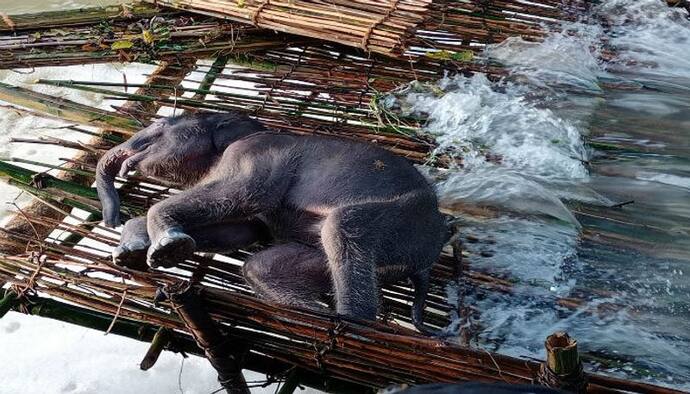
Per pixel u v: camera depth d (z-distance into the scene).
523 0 5.75
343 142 3.70
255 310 3.18
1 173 4.25
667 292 3.67
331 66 5.07
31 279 3.53
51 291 3.54
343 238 3.37
